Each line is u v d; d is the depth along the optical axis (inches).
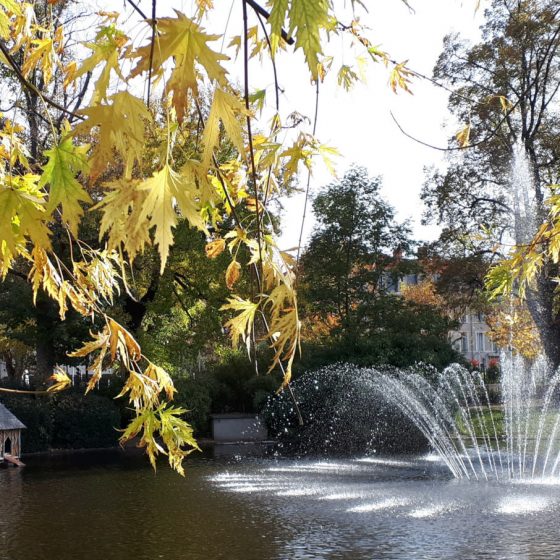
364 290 1254.9
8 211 54.4
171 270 904.9
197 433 1003.9
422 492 493.7
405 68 82.9
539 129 977.5
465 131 110.4
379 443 863.1
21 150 92.0
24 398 848.9
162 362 1026.7
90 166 47.6
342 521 400.2
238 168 83.8
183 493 510.3
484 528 373.4
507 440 762.2
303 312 1239.5
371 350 1029.2
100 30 49.1
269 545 348.8
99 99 47.4
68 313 855.7
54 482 579.5
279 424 971.3
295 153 71.1
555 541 341.1
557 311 1134.4
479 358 2527.1
